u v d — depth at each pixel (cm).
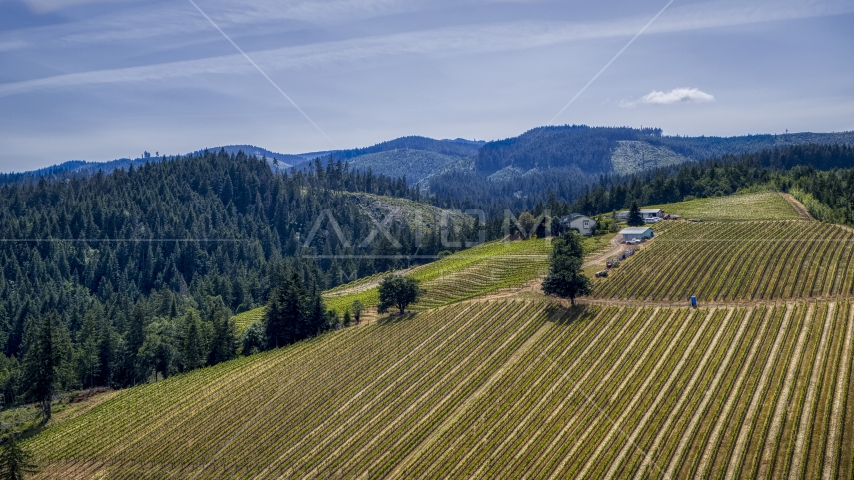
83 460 7300
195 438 7581
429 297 12812
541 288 11338
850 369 6862
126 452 7394
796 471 5478
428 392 8019
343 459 6650
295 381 8981
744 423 6275
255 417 7962
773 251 11900
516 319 10100
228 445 7300
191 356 10962
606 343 8669
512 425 6888
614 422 6656
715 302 9775
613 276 11619
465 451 6500
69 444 7738
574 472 5859
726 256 11981
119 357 11400
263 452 7050
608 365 7994
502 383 7950
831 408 6222
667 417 6638
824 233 13038
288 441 7225
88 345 11044
